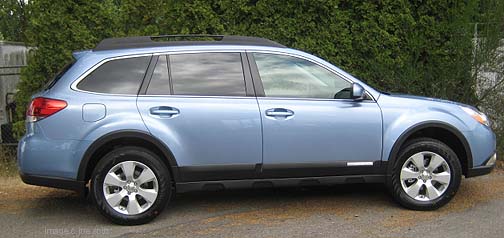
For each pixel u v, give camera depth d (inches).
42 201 248.8
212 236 195.6
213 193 255.4
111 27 323.9
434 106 223.0
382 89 335.9
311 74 217.9
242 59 214.5
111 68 207.5
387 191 253.6
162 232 200.7
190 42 217.8
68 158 199.8
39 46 319.3
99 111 201.0
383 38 330.3
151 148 207.6
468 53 326.6
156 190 205.9
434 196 220.7
